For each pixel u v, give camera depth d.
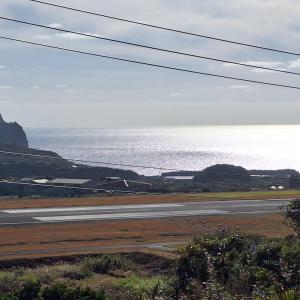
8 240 45.66
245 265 25.64
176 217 59.34
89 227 52.66
